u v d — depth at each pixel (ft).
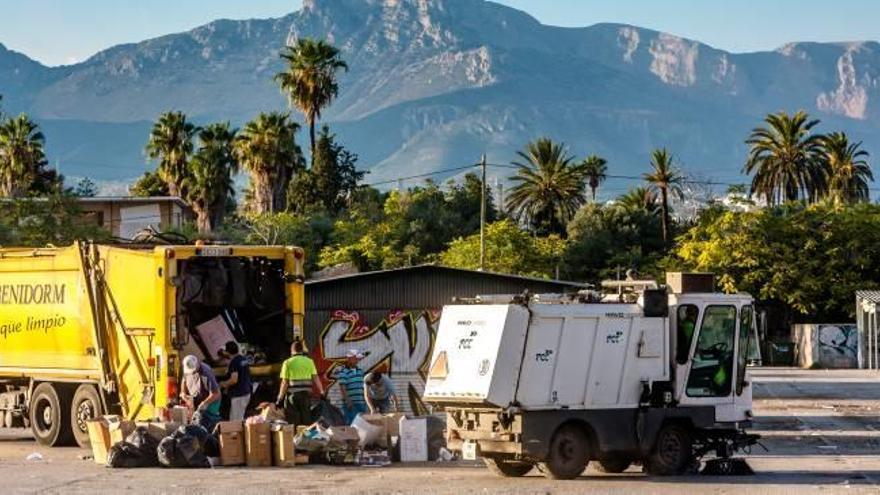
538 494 68.54
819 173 391.04
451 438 78.79
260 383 91.50
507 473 79.51
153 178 392.27
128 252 90.27
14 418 100.78
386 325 121.39
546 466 76.59
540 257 301.02
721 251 286.05
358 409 93.86
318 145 391.24
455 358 77.87
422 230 329.52
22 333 98.68
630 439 79.20
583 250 344.08
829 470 84.33
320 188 379.14
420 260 300.40
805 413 134.41
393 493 68.28
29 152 339.36
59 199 218.59
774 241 286.46
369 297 123.13
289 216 320.50
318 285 120.98
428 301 126.00
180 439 79.77
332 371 119.44
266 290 92.38
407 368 120.98
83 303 93.66
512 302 76.18
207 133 373.40
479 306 77.56
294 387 87.81
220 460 81.05
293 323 91.86
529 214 401.49
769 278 285.64
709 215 305.32
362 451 84.69
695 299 81.92
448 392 77.77
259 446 81.41
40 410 97.55
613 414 78.64
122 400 90.84
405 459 86.07
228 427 81.30
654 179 388.16
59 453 91.56
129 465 80.02
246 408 87.30
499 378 75.61
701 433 82.17
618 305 79.41
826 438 107.55
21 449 94.79
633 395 79.51
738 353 83.05
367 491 68.85
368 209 343.46
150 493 67.77
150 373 87.97
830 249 282.15
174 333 87.04
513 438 75.66
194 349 90.38
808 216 287.28
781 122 392.88
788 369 255.09
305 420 87.76
